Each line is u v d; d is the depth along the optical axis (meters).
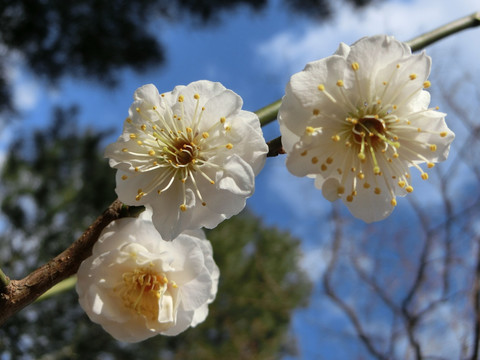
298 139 0.10
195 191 0.10
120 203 0.10
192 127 0.11
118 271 0.11
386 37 0.10
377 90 0.11
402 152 0.11
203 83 0.11
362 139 0.10
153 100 0.11
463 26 0.12
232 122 0.11
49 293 0.11
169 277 0.11
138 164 0.10
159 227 0.10
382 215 0.11
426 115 0.11
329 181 0.10
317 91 0.10
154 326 0.11
